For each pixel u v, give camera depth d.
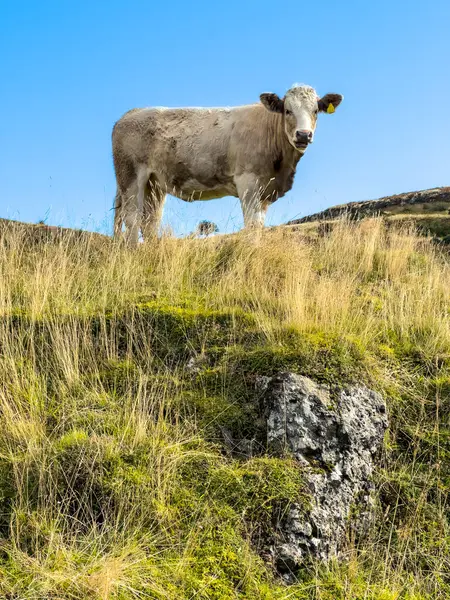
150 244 5.44
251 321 4.04
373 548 2.95
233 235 5.44
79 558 2.47
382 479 3.25
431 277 4.98
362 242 6.02
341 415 3.29
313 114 6.00
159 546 2.62
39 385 3.40
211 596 2.46
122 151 7.04
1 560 2.44
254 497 2.88
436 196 26.98
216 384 3.53
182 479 2.92
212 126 6.50
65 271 4.57
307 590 2.65
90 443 2.93
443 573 2.84
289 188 6.46
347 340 3.75
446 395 3.73
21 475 2.79
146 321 4.03
